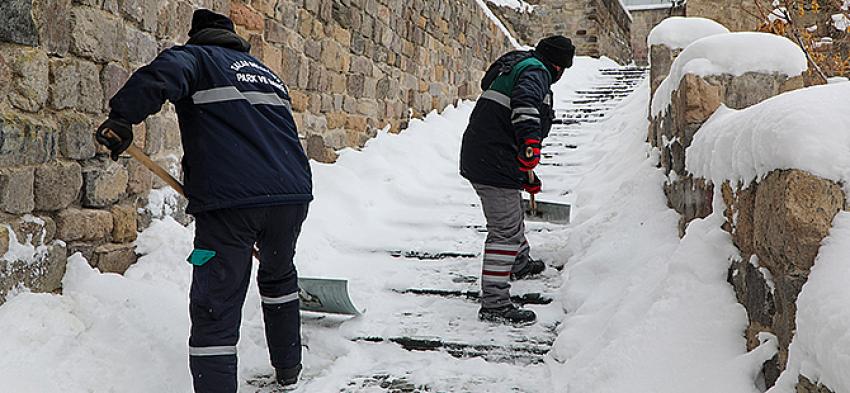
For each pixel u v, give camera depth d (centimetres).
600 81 1181
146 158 243
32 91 261
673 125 358
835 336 155
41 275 265
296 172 262
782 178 194
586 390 244
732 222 246
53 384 230
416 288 395
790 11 713
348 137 643
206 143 244
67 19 279
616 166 523
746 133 229
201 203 241
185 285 329
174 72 230
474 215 521
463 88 975
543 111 350
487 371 295
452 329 339
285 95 277
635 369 235
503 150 339
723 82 324
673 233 337
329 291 338
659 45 466
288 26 534
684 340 233
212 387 238
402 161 641
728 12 1531
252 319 338
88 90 295
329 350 322
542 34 1608
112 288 286
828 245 179
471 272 416
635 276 317
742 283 230
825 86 210
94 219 299
